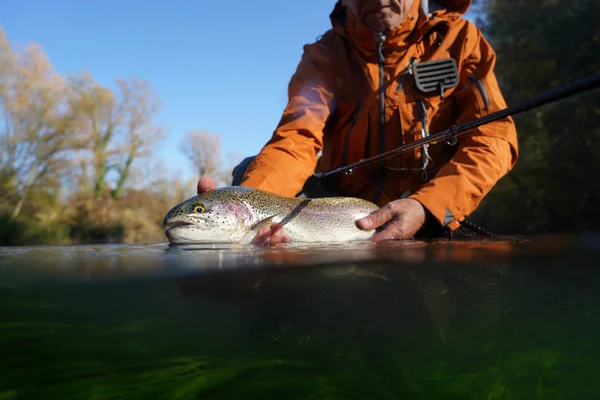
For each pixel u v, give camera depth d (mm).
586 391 203
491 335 263
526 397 200
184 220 729
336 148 1066
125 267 420
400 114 931
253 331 270
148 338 259
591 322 278
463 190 796
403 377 216
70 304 310
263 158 932
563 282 362
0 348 243
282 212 781
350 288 342
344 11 1091
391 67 948
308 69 1053
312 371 226
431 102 930
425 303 311
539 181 3719
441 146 948
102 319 284
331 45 1048
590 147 3566
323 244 661
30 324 274
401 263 435
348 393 207
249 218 757
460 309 300
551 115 3523
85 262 455
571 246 576
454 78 917
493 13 4070
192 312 296
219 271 397
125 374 220
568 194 3533
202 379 215
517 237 809
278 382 213
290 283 359
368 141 978
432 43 956
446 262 437
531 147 3684
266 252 528
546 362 230
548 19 3553
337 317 286
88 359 232
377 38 936
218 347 250
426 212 768
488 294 333
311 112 993
